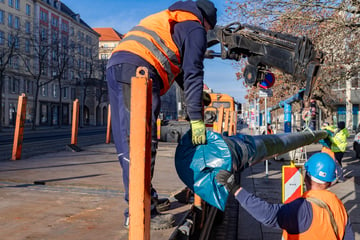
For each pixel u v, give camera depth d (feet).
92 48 230.07
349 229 7.86
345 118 131.34
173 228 8.20
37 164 22.18
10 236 7.66
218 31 14.02
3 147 47.83
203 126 6.68
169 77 8.07
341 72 46.42
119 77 7.53
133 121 5.23
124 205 10.99
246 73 14.23
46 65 161.38
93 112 245.86
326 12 36.04
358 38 37.50
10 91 171.94
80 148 35.91
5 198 11.69
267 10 34.12
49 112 206.80
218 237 15.88
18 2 181.16
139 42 7.66
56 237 7.60
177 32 7.94
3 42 168.55
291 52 12.84
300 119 49.06
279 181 31.63
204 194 6.30
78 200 11.71
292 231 7.43
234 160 6.46
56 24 215.10
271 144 9.21
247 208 7.32
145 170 5.24
